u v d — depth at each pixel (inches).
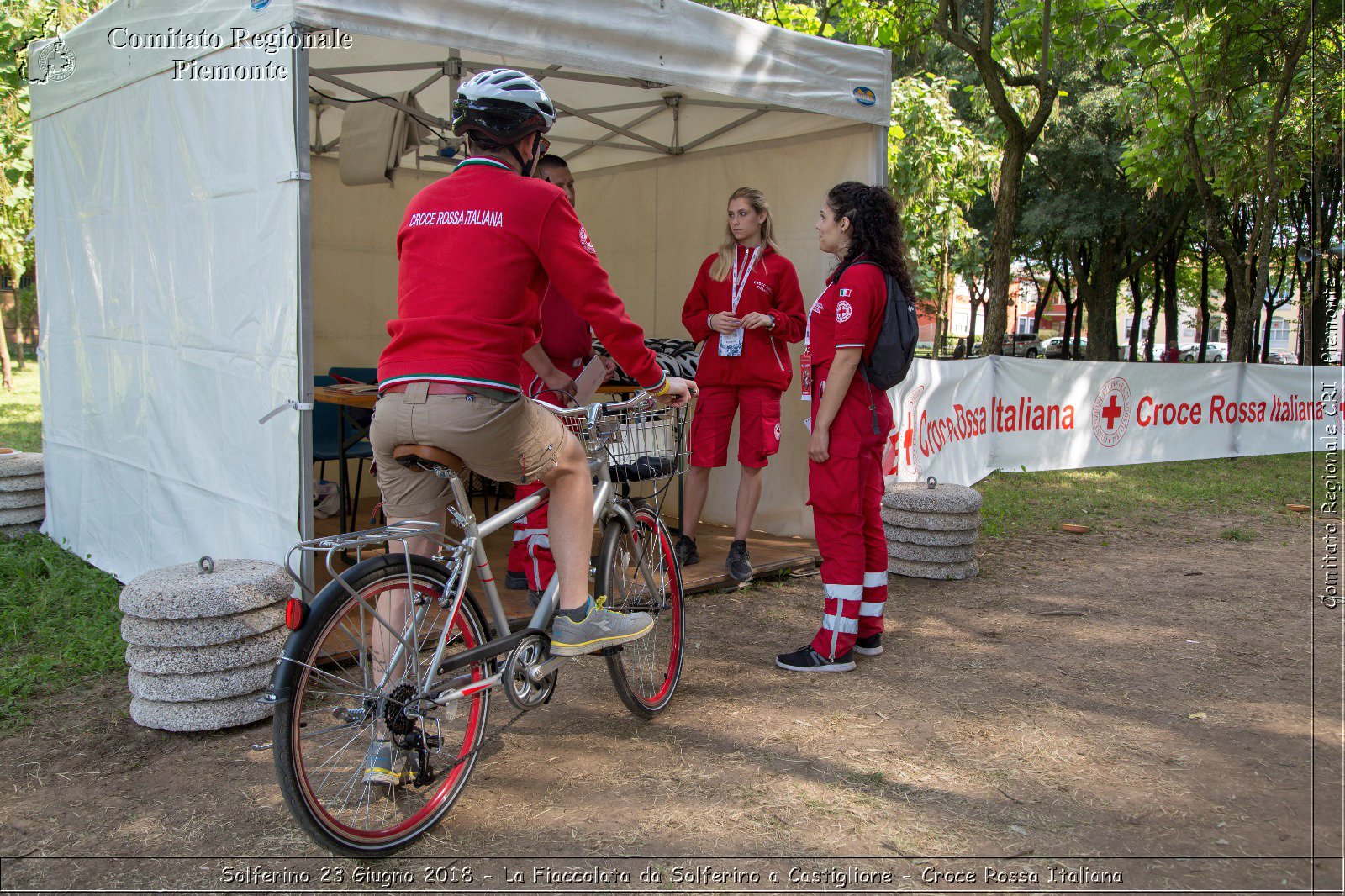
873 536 157.4
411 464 97.0
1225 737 128.3
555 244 98.3
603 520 124.9
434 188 101.0
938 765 119.3
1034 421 353.1
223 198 150.7
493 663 106.6
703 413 204.2
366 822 101.8
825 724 131.9
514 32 149.9
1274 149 474.3
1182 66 445.7
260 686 129.0
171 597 123.3
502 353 95.5
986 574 219.0
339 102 214.4
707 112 237.8
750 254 203.6
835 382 144.6
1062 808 108.4
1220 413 413.1
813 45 195.2
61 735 126.5
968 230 652.7
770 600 194.1
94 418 206.8
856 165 217.5
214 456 159.6
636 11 164.4
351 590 92.0
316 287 273.3
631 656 150.3
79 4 366.9
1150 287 1416.1
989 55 363.9
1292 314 1282.0
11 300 921.5
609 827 103.7
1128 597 200.1
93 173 197.5
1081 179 887.7
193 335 163.2
